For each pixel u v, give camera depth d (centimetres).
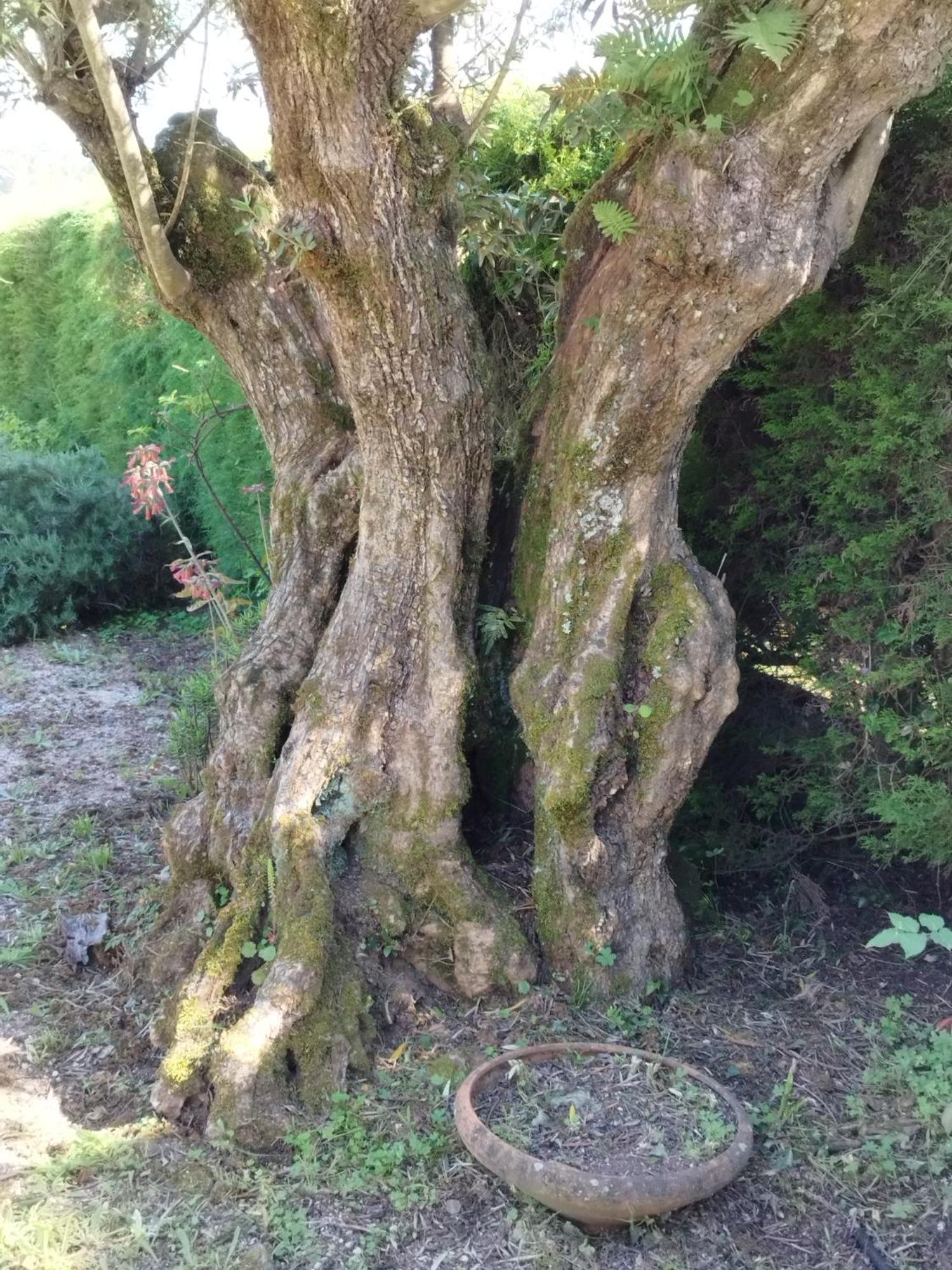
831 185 283
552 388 336
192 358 827
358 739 323
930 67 241
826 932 376
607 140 423
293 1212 240
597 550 314
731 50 251
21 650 783
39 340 1191
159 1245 231
